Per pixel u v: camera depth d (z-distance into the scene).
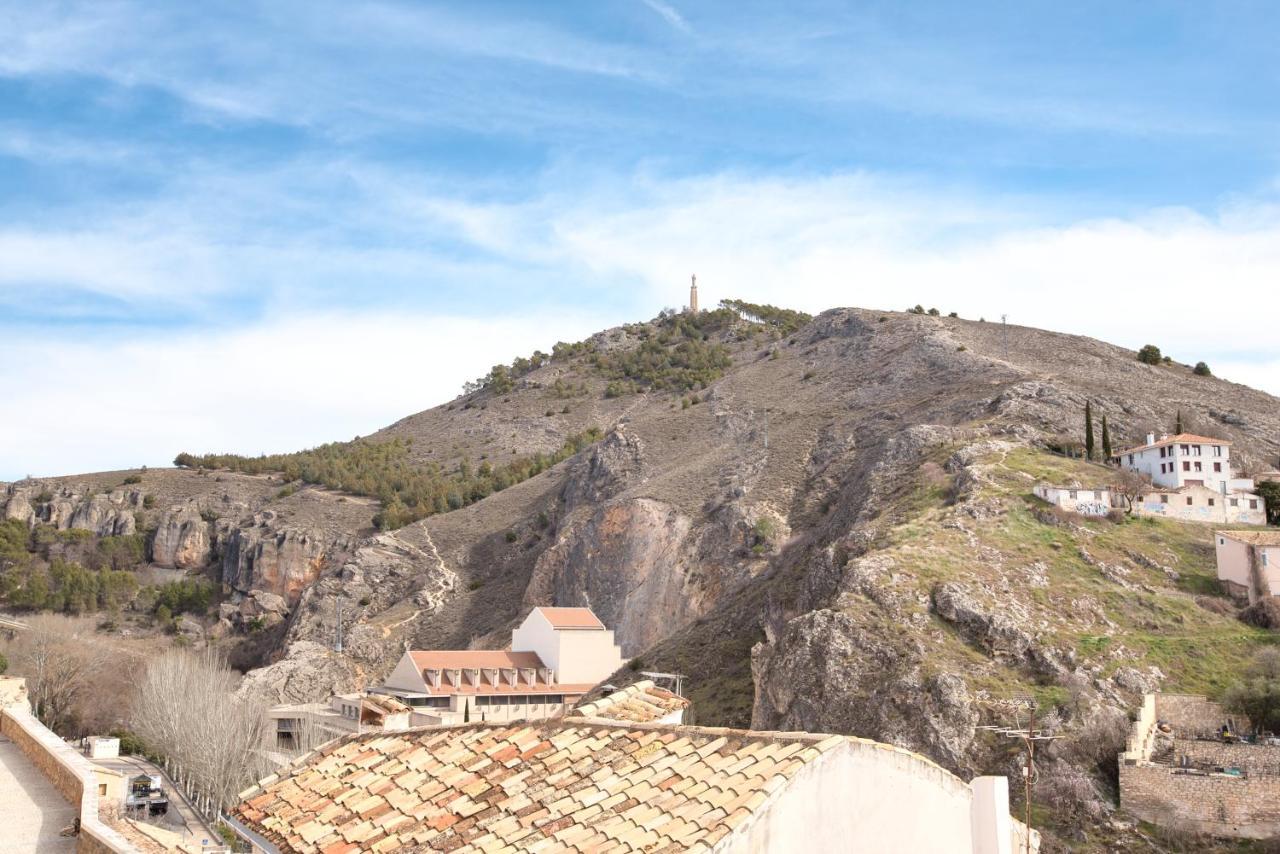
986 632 76.75
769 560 124.06
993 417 124.00
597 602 140.75
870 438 139.38
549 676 110.25
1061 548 90.06
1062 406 124.69
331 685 139.00
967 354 156.12
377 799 20.50
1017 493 98.75
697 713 91.19
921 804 18.22
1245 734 66.94
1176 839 58.94
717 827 15.10
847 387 165.88
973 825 16.42
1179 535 95.06
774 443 150.88
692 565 132.12
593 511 159.88
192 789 86.31
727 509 135.12
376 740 23.81
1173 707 69.31
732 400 179.50
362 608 163.00
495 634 144.88
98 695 117.44
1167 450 106.44
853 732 72.12
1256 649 76.06
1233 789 59.56
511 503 185.38
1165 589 85.75
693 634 111.94
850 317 198.25
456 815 18.69
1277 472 114.94
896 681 72.50
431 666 106.88
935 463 111.69
